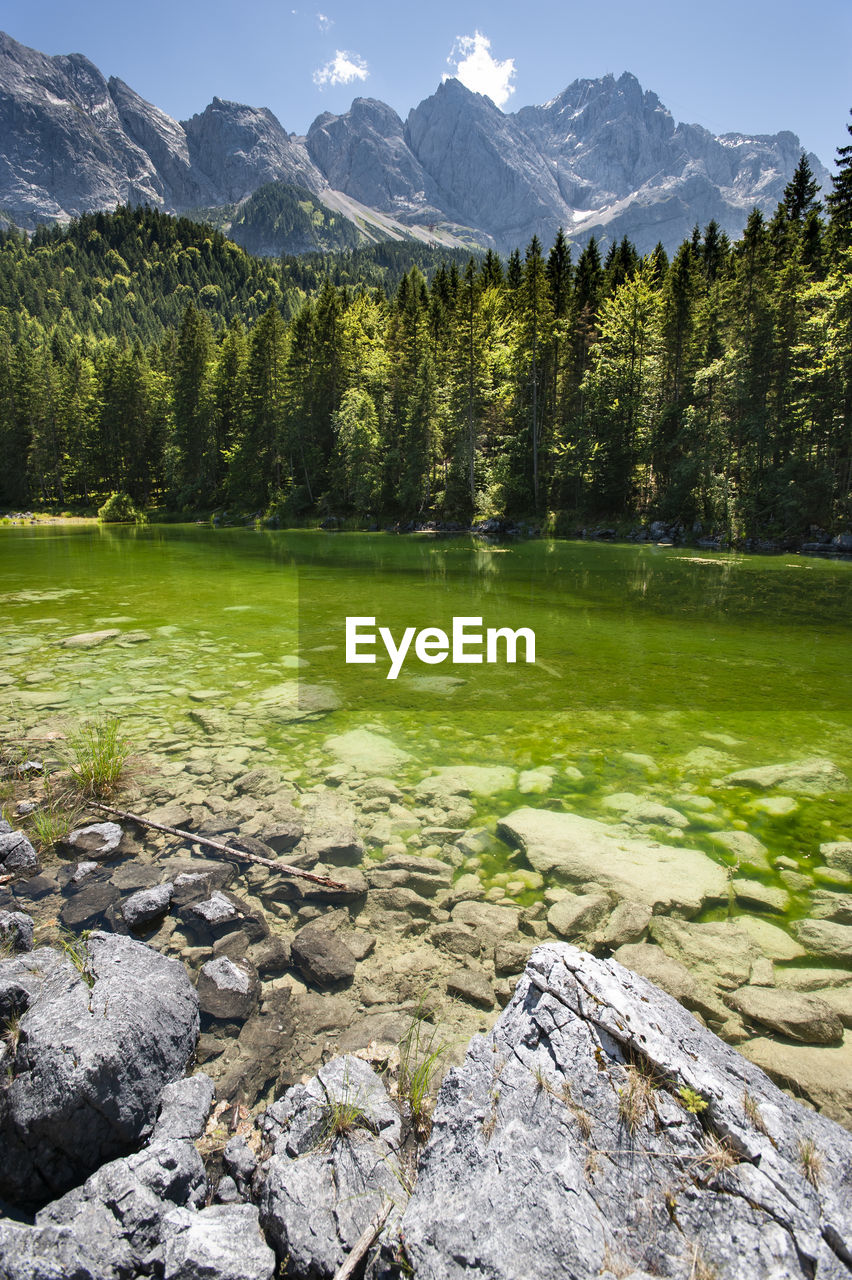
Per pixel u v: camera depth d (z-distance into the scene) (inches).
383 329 2440.9
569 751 249.6
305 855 171.0
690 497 1493.6
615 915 147.8
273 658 377.7
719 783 223.0
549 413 1911.9
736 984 126.8
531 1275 66.9
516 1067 90.5
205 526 2113.7
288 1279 75.3
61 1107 89.4
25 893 152.3
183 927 141.6
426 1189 78.2
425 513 1887.3
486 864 170.7
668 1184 74.8
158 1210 80.7
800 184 2199.8
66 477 2896.2
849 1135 83.3
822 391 1304.1
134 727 262.1
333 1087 96.3
